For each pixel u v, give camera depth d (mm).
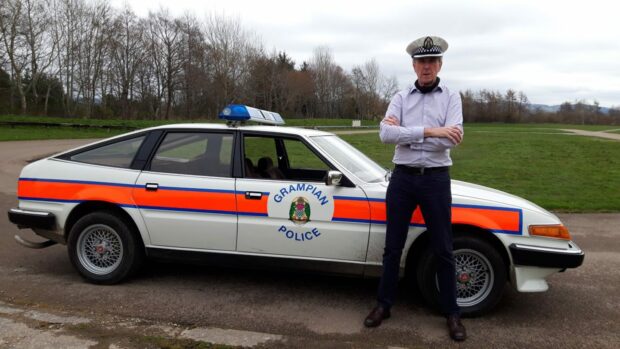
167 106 57000
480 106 94250
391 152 21625
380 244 3938
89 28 49656
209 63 52750
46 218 4484
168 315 3793
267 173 4559
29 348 3100
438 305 3896
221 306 4020
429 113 3506
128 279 4609
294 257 4109
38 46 46281
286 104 68250
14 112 46844
